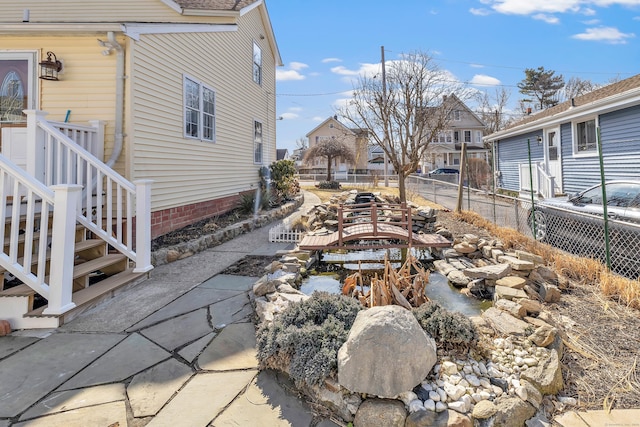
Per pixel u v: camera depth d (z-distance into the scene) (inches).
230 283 180.1
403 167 451.8
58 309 131.7
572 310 135.6
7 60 231.0
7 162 135.2
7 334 125.3
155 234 251.1
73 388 94.2
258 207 394.3
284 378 97.9
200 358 109.0
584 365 98.9
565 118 421.7
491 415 76.6
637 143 333.1
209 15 361.7
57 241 134.1
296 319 109.2
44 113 179.5
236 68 402.9
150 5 338.6
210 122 341.4
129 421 81.6
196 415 83.6
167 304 152.3
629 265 183.0
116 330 128.3
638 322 124.3
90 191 184.2
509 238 231.5
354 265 234.4
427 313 109.4
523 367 91.5
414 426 75.7
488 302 163.2
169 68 269.0
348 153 1004.6
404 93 471.8
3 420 81.9
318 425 80.9
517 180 583.2
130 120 226.4
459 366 92.4
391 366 82.0
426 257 253.0
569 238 233.5
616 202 219.3
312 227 330.3
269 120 537.0
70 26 215.2
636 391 88.0
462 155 352.2
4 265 132.6
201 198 320.5
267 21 497.0
